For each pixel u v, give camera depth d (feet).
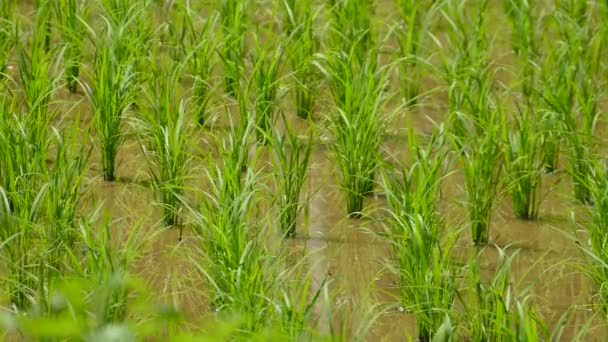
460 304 32.22
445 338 27.63
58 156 33.83
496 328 29.09
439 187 39.24
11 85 44.16
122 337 18.57
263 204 37.27
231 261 30.07
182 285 32.50
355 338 28.94
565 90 41.60
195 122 38.11
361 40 47.91
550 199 39.47
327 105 44.39
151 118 37.65
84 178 38.04
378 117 40.96
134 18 45.50
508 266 30.19
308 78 45.24
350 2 47.44
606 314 31.89
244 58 46.78
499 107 40.16
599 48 49.39
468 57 45.96
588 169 38.78
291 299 27.86
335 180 39.81
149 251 34.30
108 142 38.11
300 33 47.03
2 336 28.07
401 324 31.45
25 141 34.88
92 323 27.04
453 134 40.93
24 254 31.07
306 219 35.91
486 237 35.99
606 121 42.52
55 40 48.57
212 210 33.78
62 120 39.63
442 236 35.86
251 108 43.27
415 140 39.52
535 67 45.62
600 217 34.27
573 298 33.35
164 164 36.83
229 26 47.37
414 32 50.80
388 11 55.16
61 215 32.63
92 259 28.91
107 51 41.19
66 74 44.45
